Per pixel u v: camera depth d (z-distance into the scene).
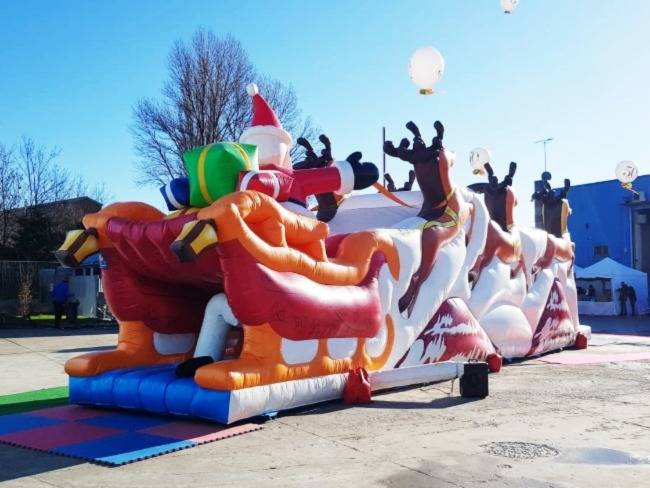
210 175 8.00
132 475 5.60
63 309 22.36
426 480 5.44
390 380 9.38
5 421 7.75
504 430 7.22
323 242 8.71
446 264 11.22
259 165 9.19
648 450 6.39
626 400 9.05
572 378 11.21
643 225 34.44
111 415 8.01
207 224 7.18
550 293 14.97
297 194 8.98
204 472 5.66
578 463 5.93
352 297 8.94
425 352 10.61
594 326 24.00
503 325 13.02
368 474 5.60
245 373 7.37
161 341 9.05
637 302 29.88
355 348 9.09
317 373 8.41
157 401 7.73
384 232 9.98
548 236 15.20
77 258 8.41
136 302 8.80
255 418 7.64
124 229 8.23
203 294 9.41
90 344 17.02
